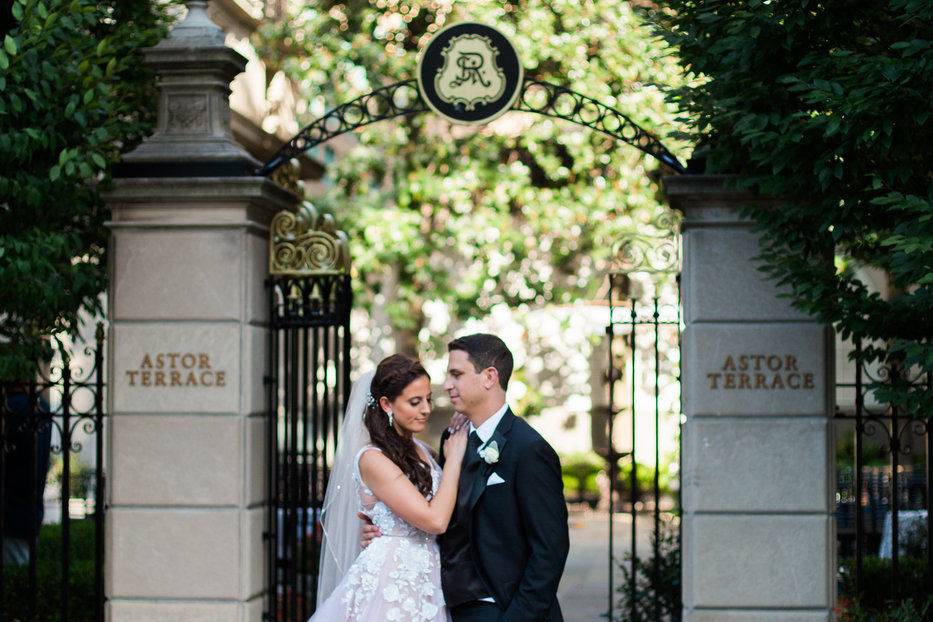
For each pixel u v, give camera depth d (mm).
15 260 6902
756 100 6629
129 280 7605
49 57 7137
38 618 8352
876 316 6309
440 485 5324
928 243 5473
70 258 7598
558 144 15453
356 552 5703
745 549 7152
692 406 7227
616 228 14492
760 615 7129
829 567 7129
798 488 7156
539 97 14352
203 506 7500
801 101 6543
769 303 7215
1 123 6875
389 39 15125
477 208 15469
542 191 14914
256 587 7566
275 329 7855
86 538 10703
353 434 5754
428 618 5367
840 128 5934
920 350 5727
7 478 9641
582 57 13852
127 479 7543
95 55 7352
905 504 10828
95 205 8141
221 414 7520
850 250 7750
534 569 5000
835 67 6301
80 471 15711
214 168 7605
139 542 7523
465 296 15383
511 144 14898
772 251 7039
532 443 5137
